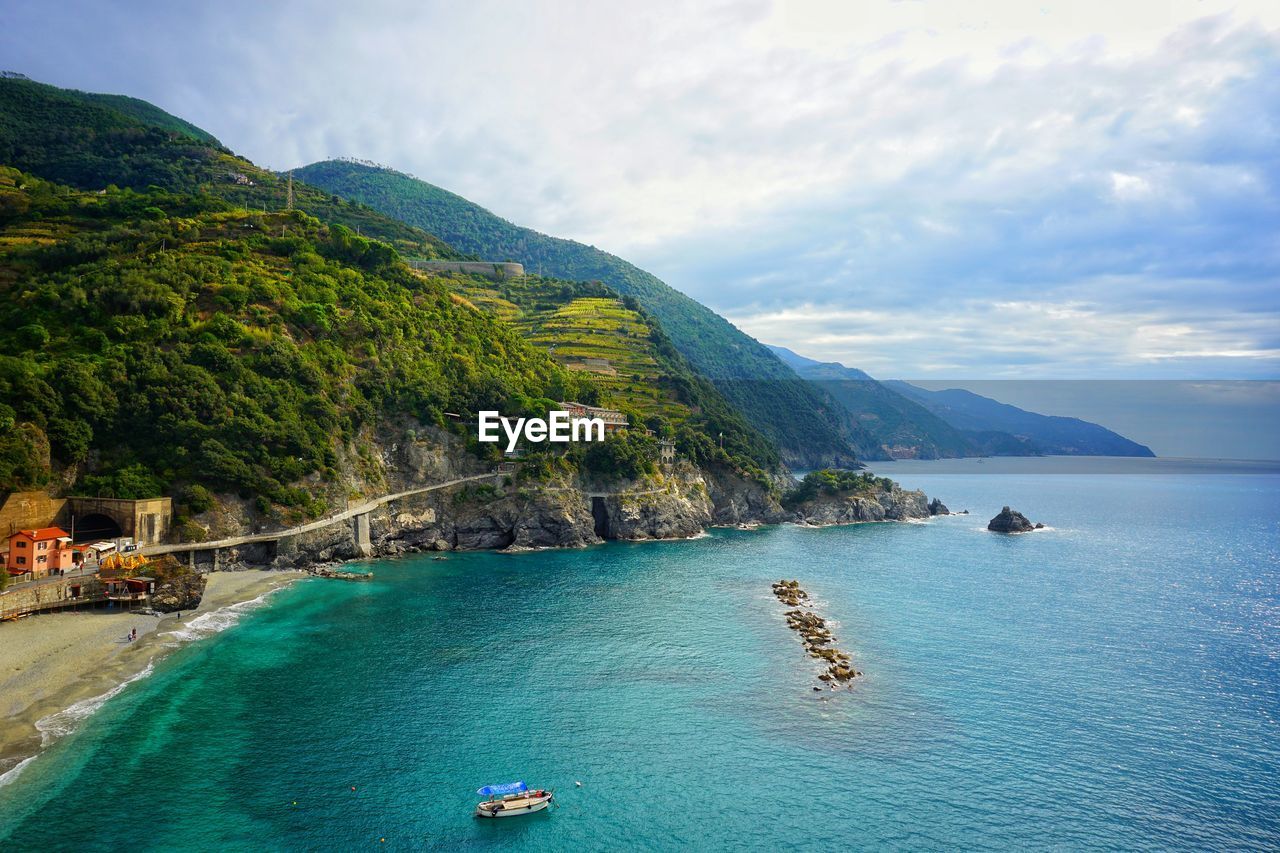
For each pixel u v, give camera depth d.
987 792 75.56
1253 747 85.25
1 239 198.50
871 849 66.81
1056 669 108.19
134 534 132.25
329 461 165.12
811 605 139.88
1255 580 170.75
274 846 64.12
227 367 160.38
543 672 103.94
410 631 119.50
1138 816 71.94
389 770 77.19
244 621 119.56
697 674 104.00
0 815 65.94
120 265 176.62
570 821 69.75
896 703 95.50
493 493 193.62
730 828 69.31
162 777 73.38
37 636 104.00
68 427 134.88
